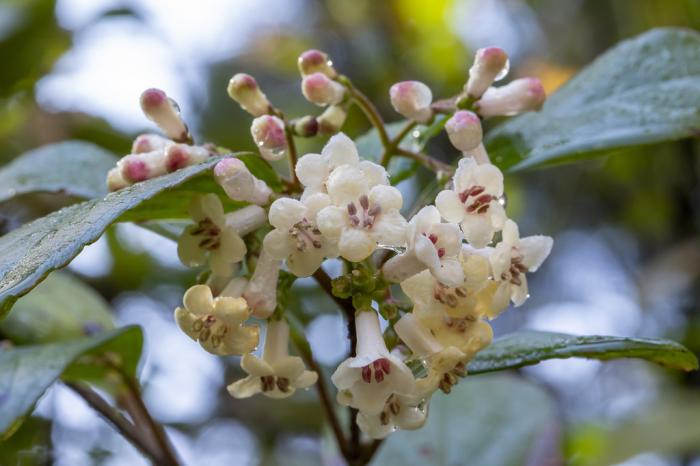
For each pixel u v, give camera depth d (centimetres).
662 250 49
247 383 25
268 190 25
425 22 51
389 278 24
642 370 48
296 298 42
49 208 38
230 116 50
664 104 28
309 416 43
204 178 26
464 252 25
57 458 34
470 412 32
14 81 42
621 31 46
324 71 27
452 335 25
